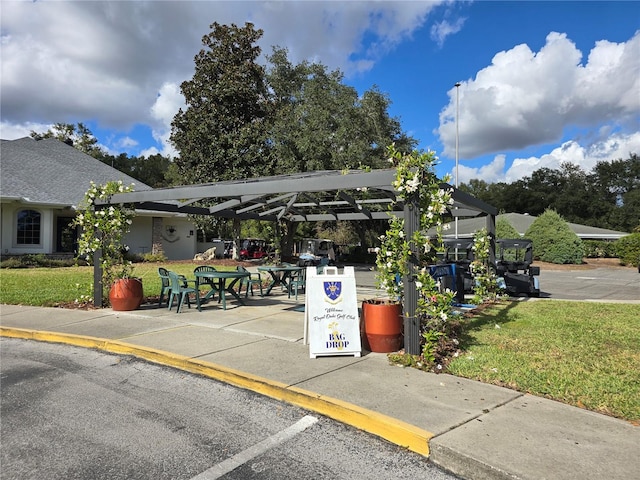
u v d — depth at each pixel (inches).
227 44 713.6
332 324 228.4
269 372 199.9
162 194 337.7
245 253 1169.4
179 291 352.5
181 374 212.1
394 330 229.9
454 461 124.7
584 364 208.4
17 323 311.1
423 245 222.4
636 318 330.3
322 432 149.4
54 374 211.6
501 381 186.2
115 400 177.9
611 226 2257.6
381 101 1099.3
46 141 1067.3
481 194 2847.0
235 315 342.6
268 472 123.2
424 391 174.6
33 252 814.5
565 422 144.9
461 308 375.2
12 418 159.3
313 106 994.1
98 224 362.6
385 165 1064.8
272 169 738.2
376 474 122.6
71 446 137.7
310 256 667.4
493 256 420.5
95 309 366.3
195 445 139.2
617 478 111.0
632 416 150.1
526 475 112.3
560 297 507.2
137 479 118.9
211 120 689.0
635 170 2573.8
